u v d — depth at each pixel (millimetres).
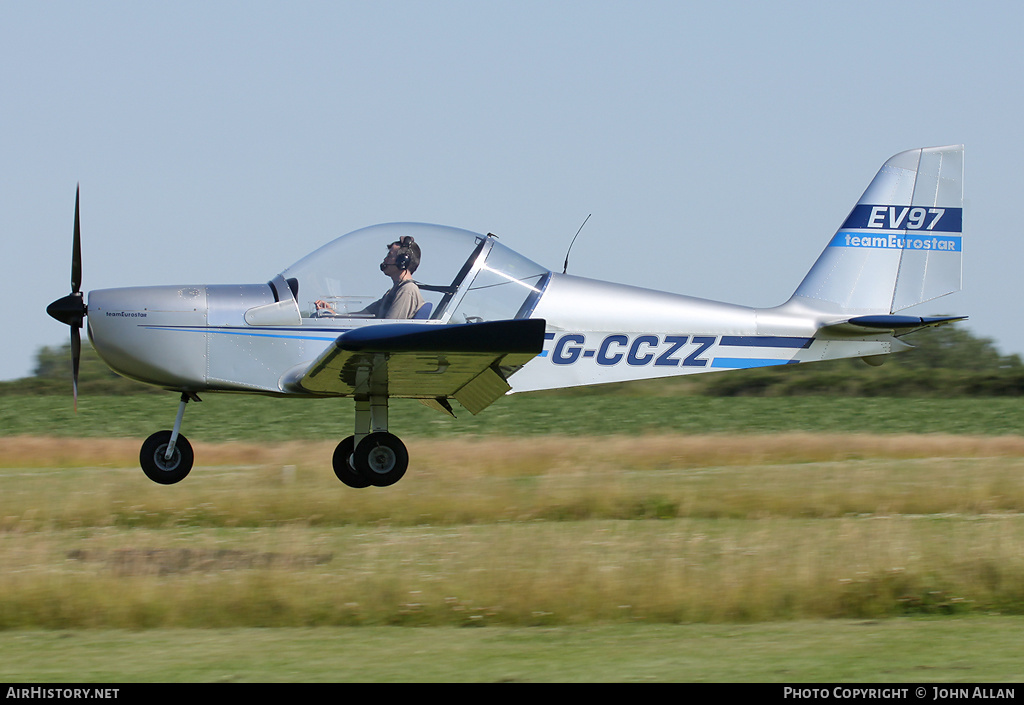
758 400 104375
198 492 33281
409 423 88250
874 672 15734
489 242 31797
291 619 19266
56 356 145375
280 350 30703
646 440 56062
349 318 30844
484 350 26172
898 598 20312
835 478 38469
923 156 37031
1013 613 20094
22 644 17656
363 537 27156
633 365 33406
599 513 32062
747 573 20969
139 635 18375
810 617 19859
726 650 17109
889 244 36781
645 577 20625
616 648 17266
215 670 15984
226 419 89625
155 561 23453
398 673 15820
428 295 31016
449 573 21500
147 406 95375
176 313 30641
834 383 133375
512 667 16125
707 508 32312
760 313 34938
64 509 30641
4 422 87438
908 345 36125
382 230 31203
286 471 38625
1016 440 60656
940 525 27484
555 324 32500
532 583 20203
